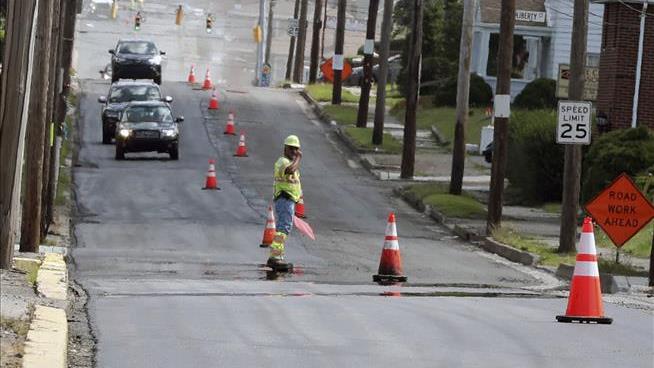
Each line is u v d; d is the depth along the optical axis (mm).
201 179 101562
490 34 167000
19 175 39625
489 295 47562
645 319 39625
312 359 29156
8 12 39188
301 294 45031
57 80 71125
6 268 39500
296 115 151375
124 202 86438
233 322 35281
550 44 162875
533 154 97562
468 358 29906
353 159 123312
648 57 104625
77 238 68312
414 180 110812
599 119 106625
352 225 82000
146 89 125000
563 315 38594
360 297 44406
